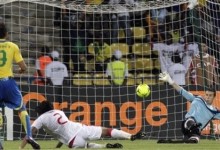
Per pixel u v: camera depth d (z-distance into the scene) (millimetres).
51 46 67875
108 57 67125
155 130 52938
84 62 66375
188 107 52219
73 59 66438
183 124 43562
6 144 44500
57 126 34750
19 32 68250
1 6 67312
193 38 62406
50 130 34969
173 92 52781
